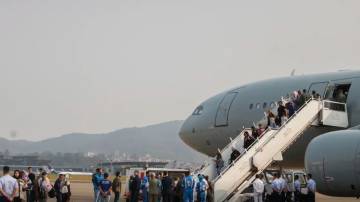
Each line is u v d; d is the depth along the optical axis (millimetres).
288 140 32188
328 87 34688
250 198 31109
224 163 33094
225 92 41875
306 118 32906
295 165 37406
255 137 32875
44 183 28016
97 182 30047
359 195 27109
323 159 27500
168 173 34281
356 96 33250
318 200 43406
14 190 21375
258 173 31219
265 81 39406
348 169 26562
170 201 31453
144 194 31812
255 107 38125
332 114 33562
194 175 31391
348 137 26938
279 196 29062
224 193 30359
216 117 40781
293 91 36188
